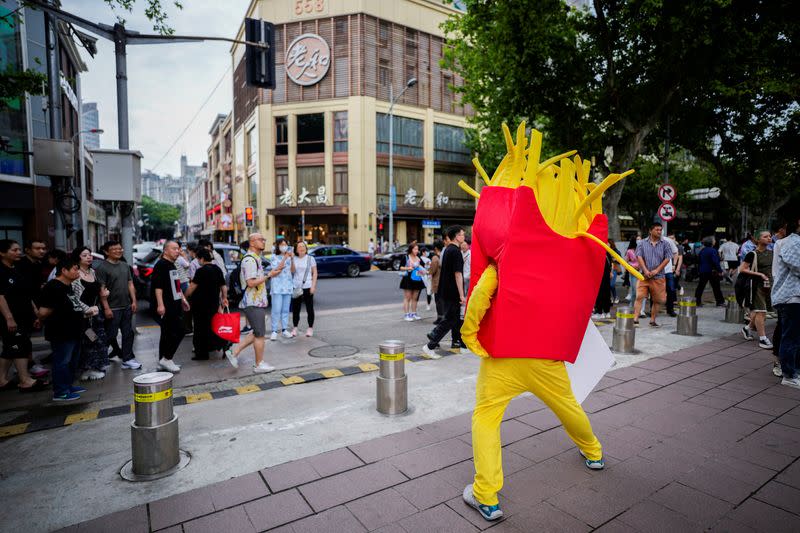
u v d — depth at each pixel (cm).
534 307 254
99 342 552
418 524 247
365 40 2853
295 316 768
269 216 3055
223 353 652
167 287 560
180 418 405
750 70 1148
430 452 330
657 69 1164
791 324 466
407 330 820
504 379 263
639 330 766
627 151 1277
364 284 1641
